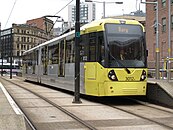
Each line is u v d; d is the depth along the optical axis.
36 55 34.06
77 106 15.50
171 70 17.91
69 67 21.05
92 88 16.91
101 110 14.19
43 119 11.80
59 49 23.83
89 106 15.55
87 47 17.58
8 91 24.36
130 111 13.92
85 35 17.86
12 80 47.78
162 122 11.21
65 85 22.11
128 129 9.95
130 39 16.52
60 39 23.55
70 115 12.67
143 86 16.39
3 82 40.56
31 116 12.45
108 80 15.89
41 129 9.98
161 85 15.84
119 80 15.98
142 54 16.62
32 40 119.94
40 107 15.01
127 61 16.22
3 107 14.32
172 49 52.19
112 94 15.87
